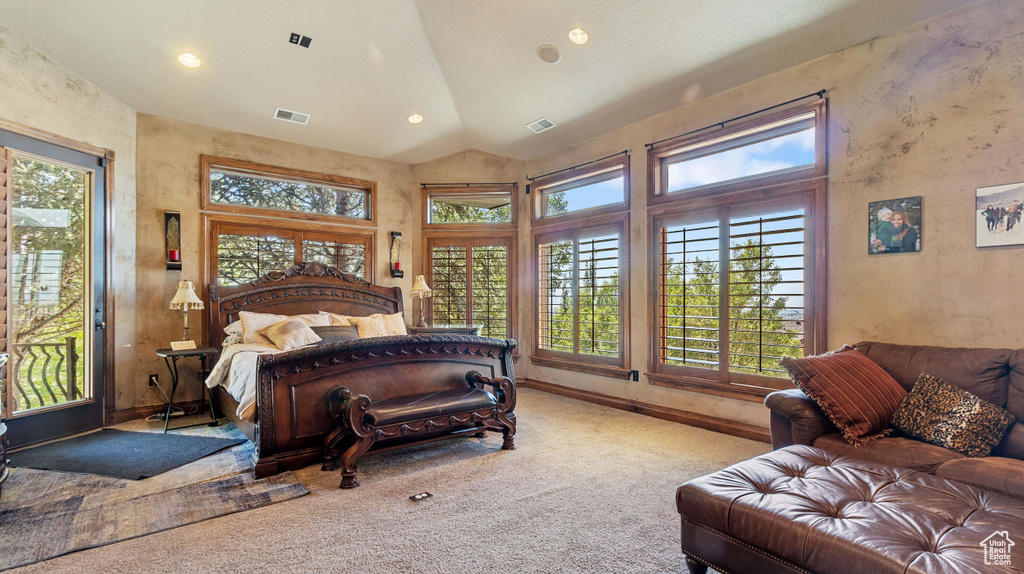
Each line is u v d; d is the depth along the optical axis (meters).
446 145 5.81
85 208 3.89
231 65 3.94
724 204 3.93
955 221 2.78
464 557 1.95
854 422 2.33
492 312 5.99
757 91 3.73
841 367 2.54
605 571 1.85
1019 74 2.58
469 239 6.06
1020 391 2.23
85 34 3.44
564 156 5.45
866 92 3.16
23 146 3.40
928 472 2.03
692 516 1.74
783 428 2.57
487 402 3.25
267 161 5.10
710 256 4.02
